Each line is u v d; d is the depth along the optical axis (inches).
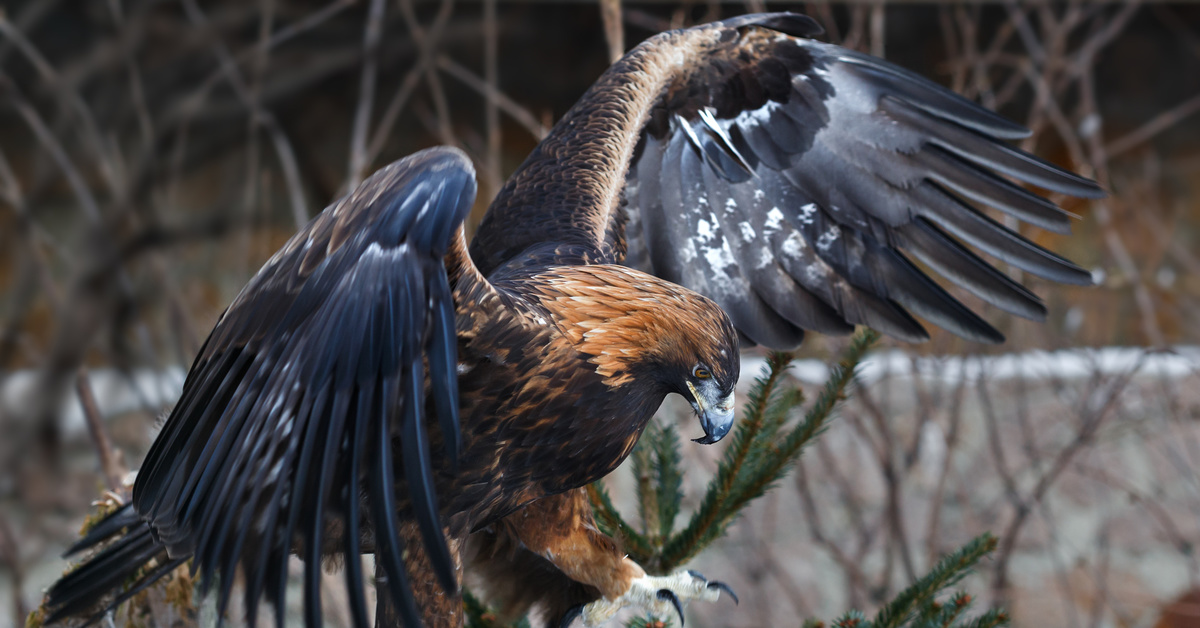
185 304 402.3
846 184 357.1
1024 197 353.7
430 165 333.4
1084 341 520.4
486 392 336.8
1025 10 631.2
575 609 345.4
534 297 337.7
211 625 350.9
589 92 356.2
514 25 667.4
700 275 358.6
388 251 332.2
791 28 358.9
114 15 486.6
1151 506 436.5
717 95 358.0
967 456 475.5
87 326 365.1
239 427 333.1
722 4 608.7
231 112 567.2
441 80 669.9
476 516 339.0
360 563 330.0
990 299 354.3
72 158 439.2
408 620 329.1
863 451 471.2
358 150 419.2
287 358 332.5
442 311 331.6
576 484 339.6
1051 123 624.7
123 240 377.1
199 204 547.5
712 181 358.6
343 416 331.3
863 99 357.4
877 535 457.7
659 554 348.2
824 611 444.8
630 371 338.3
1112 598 446.9
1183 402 479.5
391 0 629.0
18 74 552.7
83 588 343.9
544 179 352.5
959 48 660.7
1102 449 477.4
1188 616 438.9
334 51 624.4
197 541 332.5
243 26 583.2
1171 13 710.5
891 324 355.9
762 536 442.0
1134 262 581.9
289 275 334.0
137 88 415.2
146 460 336.2
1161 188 706.2
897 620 346.6
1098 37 573.6
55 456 359.9
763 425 348.5
